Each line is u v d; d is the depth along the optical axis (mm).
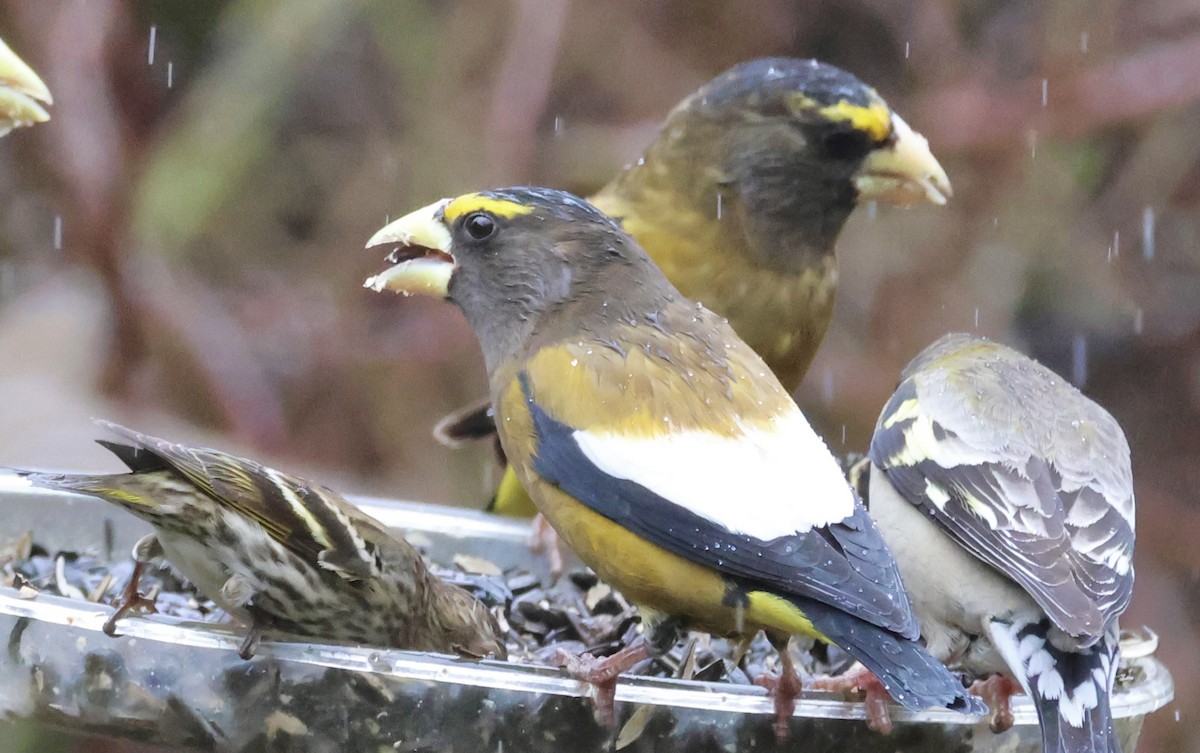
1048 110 16844
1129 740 9344
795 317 11977
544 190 9680
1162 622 17047
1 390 15156
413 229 9680
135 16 16766
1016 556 9117
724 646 10117
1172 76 16750
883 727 8477
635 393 8789
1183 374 17500
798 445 8664
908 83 17234
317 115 16906
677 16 17156
